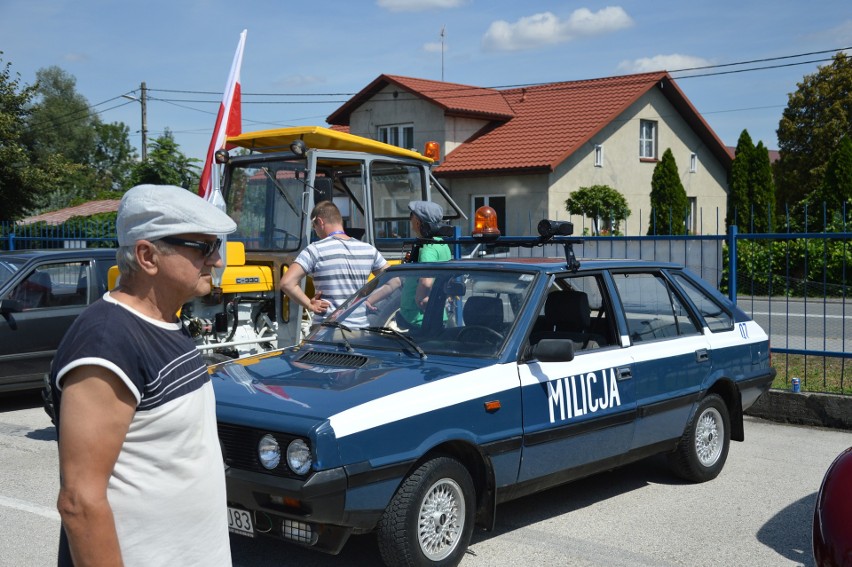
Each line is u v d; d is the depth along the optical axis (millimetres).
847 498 3781
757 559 5039
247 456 4328
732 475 6770
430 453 4598
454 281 5645
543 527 5559
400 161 9312
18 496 6172
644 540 5332
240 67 8859
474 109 31188
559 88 33656
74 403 2160
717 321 6762
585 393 5410
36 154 50969
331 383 4703
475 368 4930
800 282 14070
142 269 2340
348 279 6812
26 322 9062
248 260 8227
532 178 28953
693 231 28484
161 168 31812
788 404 8539
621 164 31656
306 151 8180
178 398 2311
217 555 2438
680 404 6168
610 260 6180
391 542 4367
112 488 2258
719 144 35250
